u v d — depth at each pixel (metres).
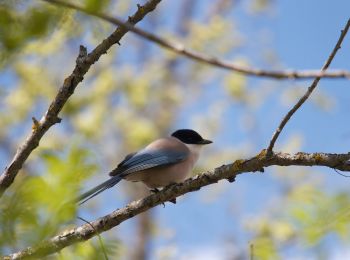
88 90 24.84
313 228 4.84
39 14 3.51
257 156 7.00
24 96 23.14
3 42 3.51
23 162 7.20
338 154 6.73
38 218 3.17
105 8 3.59
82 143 3.31
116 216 7.27
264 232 19.70
